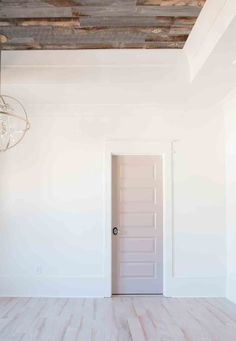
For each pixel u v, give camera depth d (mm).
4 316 4328
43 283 5305
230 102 5164
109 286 5312
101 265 5348
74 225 5395
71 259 5348
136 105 5398
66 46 4258
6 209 5398
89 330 3859
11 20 3533
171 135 5504
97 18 3488
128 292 5438
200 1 3162
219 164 5488
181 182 5465
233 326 4000
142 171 5566
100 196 5434
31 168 5453
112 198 5523
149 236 5504
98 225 5398
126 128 5512
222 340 3590
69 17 3480
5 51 4383
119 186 5547
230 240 5270
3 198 5418
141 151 5488
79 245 5363
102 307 4750
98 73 4457
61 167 5461
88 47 4273
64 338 3623
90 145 5492
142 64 4418
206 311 4582
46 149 5477
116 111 5504
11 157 5465
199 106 5422
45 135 5492
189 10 3318
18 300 5066
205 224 5418
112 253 5461
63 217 5402
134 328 3932
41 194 5426
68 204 5418
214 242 5398
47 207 5410
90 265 5344
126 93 4758
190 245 5391
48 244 5363
